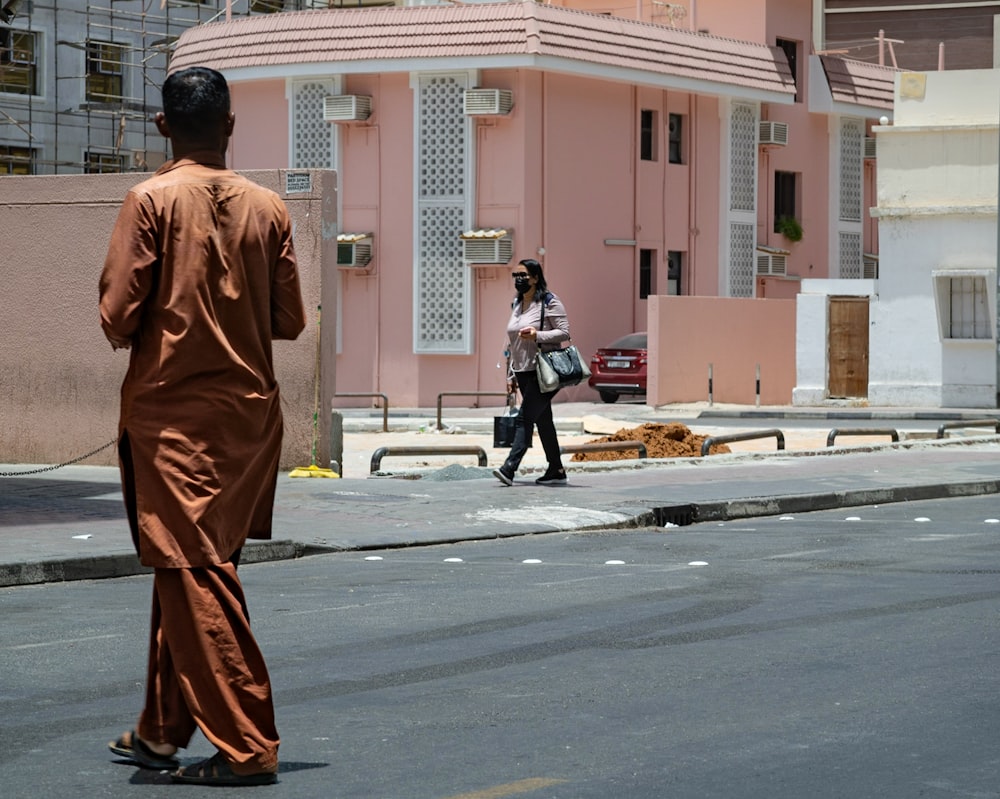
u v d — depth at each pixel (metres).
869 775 6.73
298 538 14.59
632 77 50.78
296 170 20.64
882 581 12.55
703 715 7.87
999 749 7.19
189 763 6.98
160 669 6.72
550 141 49.88
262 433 6.64
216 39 52.53
